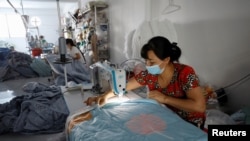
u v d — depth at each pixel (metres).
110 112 1.12
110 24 4.45
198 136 0.86
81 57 3.69
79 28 5.86
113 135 0.88
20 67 4.32
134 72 2.01
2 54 5.07
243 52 1.70
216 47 1.95
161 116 1.05
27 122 1.82
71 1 6.62
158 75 1.27
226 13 1.80
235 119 1.52
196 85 1.13
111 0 4.21
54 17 9.58
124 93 1.47
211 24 1.97
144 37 2.30
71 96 1.83
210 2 1.95
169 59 1.17
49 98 2.07
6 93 3.24
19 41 9.05
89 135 0.89
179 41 2.43
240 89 1.78
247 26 1.64
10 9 8.62
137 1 3.15
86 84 2.10
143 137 0.86
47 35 9.62
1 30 8.73
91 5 4.31
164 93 1.28
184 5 2.27
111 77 1.42
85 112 1.16
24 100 2.08
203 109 1.13
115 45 4.30
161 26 2.28
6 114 1.94
